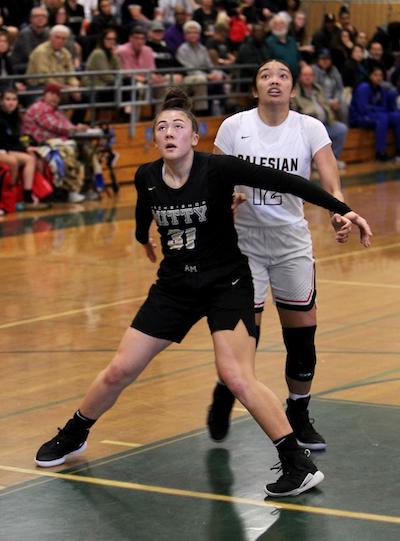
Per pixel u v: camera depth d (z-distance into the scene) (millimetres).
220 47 23750
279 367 8922
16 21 21562
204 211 6059
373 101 25922
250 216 6859
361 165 25312
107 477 6465
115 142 20781
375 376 8648
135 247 14836
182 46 22250
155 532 5629
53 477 6480
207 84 22062
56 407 7953
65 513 5910
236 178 6035
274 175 6047
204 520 5777
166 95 6434
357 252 14562
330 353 9391
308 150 6887
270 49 22766
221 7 25484
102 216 17469
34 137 18328
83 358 9375
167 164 6078
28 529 5699
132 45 21078
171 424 7484
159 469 6582
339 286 12336
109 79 20328
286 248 6859
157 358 9281
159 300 6285
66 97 19891
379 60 26188
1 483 6391
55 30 19188
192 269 6148
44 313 11102
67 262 13789
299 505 5969
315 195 6074
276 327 10430
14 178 17734
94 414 6598
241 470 6551
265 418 6094
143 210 6453
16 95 17750
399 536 5527
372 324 10484
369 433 7227
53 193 18641
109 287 12336
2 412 7840
